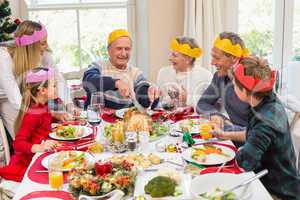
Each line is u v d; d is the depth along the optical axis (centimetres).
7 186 182
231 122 229
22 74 256
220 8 379
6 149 230
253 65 160
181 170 159
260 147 155
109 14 427
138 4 401
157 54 382
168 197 132
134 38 415
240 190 135
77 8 424
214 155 173
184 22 368
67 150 185
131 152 180
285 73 356
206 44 363
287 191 168
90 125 225
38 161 173
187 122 224
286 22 380
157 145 187
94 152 183
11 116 274
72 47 433
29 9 421
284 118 164
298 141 238
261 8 383
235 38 239
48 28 426
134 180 143
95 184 133
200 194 130
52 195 138
